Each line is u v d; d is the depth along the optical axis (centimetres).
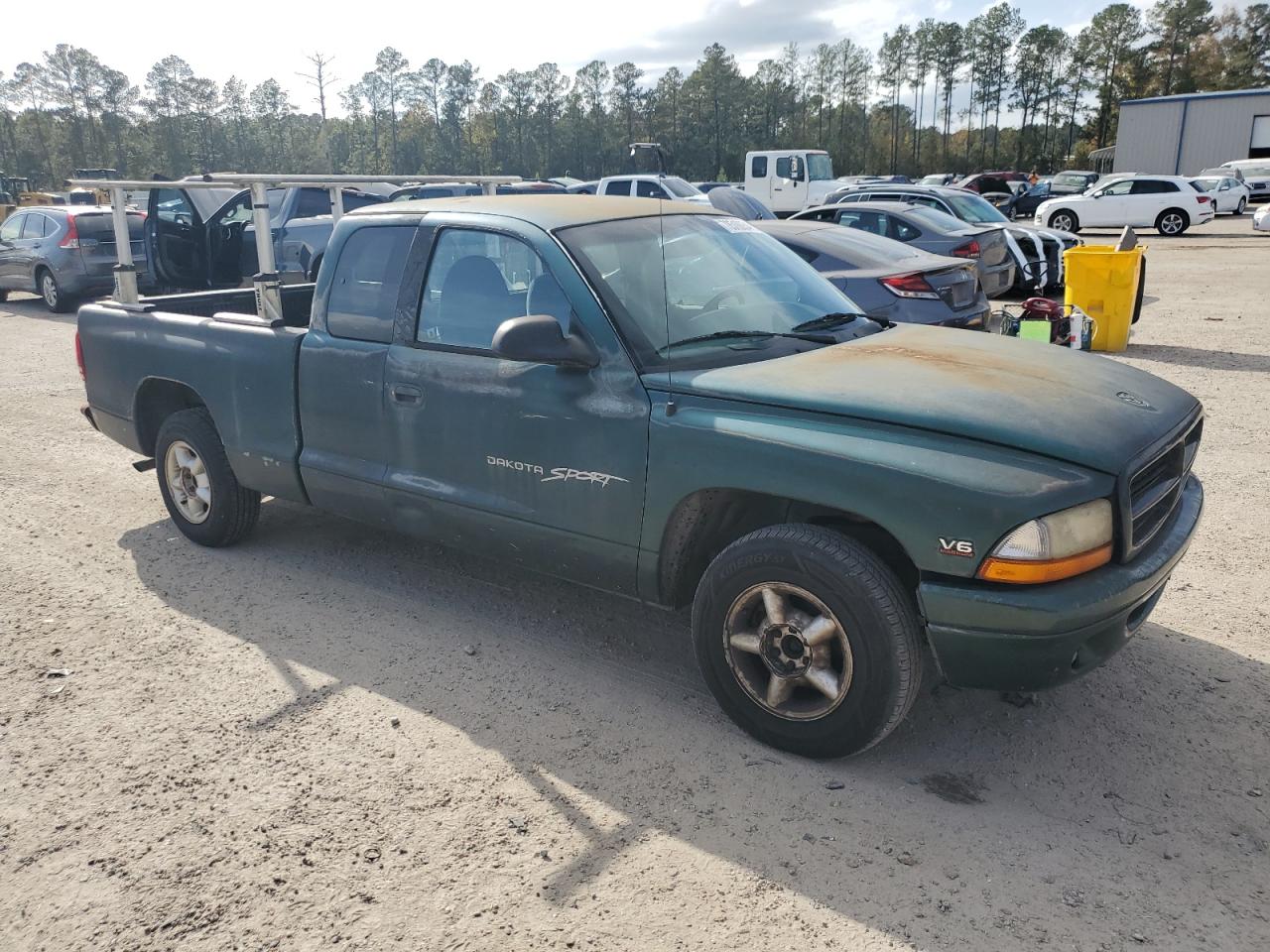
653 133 13475
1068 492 273
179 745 339
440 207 417
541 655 402
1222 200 3438
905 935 244
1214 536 517
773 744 328
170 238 1246
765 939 244
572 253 362
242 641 420
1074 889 260
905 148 13638
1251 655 389
